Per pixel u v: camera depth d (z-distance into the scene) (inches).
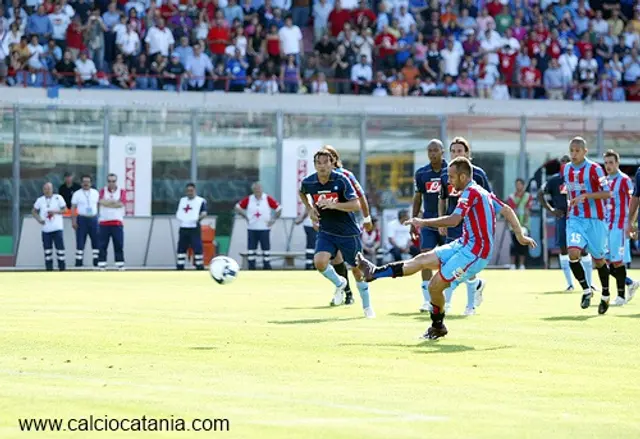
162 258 3590.1
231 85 3951.8
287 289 2322.8
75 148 3590.1
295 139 3732.8
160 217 3602.4
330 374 1095.0
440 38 4259.4
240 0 4175.7
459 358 1212.5
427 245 1823.3
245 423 855.1
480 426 857.5
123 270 3321.9
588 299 1807.3
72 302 1947.6
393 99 4065.0
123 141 3612.2
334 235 1749.5
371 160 3789.4
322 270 1763.0
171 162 3649.1
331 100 4005.9
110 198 3376.0
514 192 3843.5
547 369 1143.6
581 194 1814.7
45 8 3922.2
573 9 4480.8
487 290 2357.3
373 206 3777.1
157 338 1375.5
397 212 3782.0
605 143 3937.0
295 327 1509.6
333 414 894.4
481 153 3863.2
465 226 1382.9
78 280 2647.6
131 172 3612.2
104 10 3991.1
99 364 1154.7
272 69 4033.0
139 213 3612.2
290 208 3708.2
